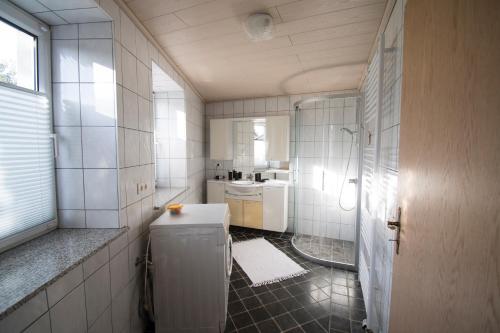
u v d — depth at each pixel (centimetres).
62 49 117
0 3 92
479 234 42
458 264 49
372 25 141
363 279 179
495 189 39
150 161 158
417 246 71
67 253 95
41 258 90
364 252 179
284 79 246
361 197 211
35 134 108
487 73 42
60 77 117
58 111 118
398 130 106
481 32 44
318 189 265
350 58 190
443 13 59
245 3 121
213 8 125
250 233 322
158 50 171
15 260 88
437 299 57
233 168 352
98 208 122
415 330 69
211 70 221
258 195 306
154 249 136
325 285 198
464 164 48
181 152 249
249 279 207
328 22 138
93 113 118
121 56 123
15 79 101
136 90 139
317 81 252
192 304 139
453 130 53
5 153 94
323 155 259
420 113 72
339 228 255
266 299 179
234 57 190
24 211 104
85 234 115
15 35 102
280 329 150
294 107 302
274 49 175
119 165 121
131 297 133
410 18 83
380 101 131
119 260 121
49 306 77
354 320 158
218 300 139
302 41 162
